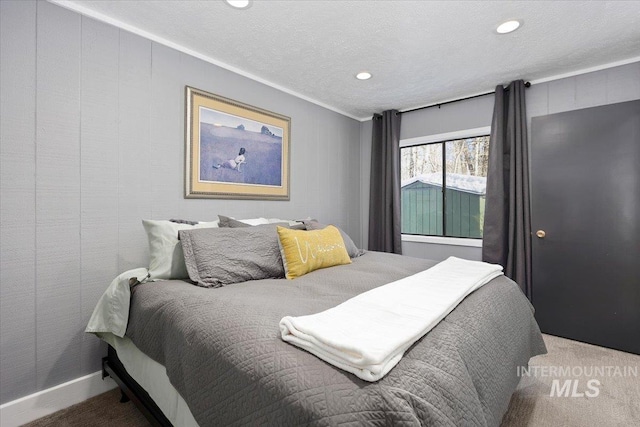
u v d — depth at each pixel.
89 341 1.81
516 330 1.50
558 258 2.63
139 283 1.64
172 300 1.35
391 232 3.62
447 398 0.80
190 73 2.28
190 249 1.71
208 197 2.38
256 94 2.73
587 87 2.56
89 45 1.80
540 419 1.54
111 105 1.89
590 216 2.49
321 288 1.55
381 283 1.67
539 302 2.71
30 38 1.60
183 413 1.12
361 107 3.57
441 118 3.38
